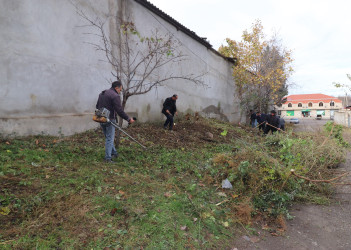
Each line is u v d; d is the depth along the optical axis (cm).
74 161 425
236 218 326
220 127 1073
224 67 1630
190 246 256
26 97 517
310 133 813
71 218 266
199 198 360
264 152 475
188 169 474
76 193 316
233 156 480
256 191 383
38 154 423
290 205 382
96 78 691
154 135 722
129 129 730
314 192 425
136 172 423
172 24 1030
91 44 668
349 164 592
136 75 836
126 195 331
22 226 244
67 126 605
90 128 673
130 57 799
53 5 563
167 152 575
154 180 400
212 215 320
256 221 329
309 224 330
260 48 1645
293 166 428
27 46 515
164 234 266
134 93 561
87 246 232
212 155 593
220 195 378
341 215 355
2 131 476
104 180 367
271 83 1670
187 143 702
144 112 894
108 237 247
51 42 563
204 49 1342
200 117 1205
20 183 312
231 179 402
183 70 1145
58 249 224
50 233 241
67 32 600
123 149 540
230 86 1739
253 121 1552
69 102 612
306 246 281
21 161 381
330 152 551
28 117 521
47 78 558
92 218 272
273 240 291
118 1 752
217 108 1547
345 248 279
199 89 1309
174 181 406
